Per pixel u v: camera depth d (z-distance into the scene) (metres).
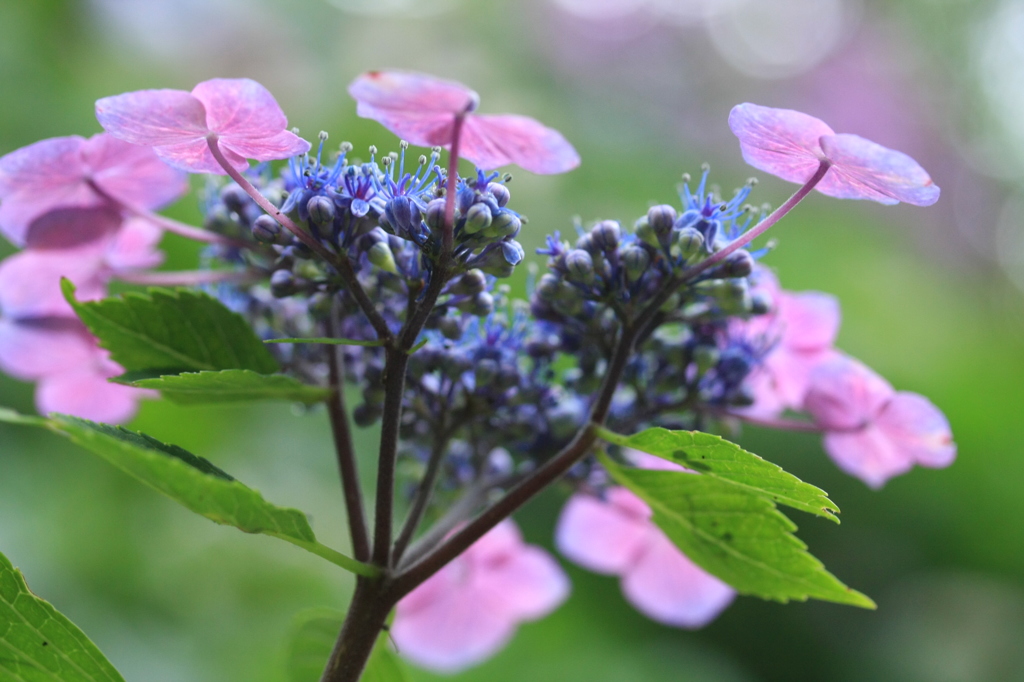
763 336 0.38
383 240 0.35
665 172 1.08
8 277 0.39
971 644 0.98
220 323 0.36
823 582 0.35
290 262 0.36
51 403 0.41
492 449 0.38
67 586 0.65
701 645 0.99
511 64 1.10
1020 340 1.47
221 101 0.33
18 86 0.74
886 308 1.08
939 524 1.04
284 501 0.75
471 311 0.35
